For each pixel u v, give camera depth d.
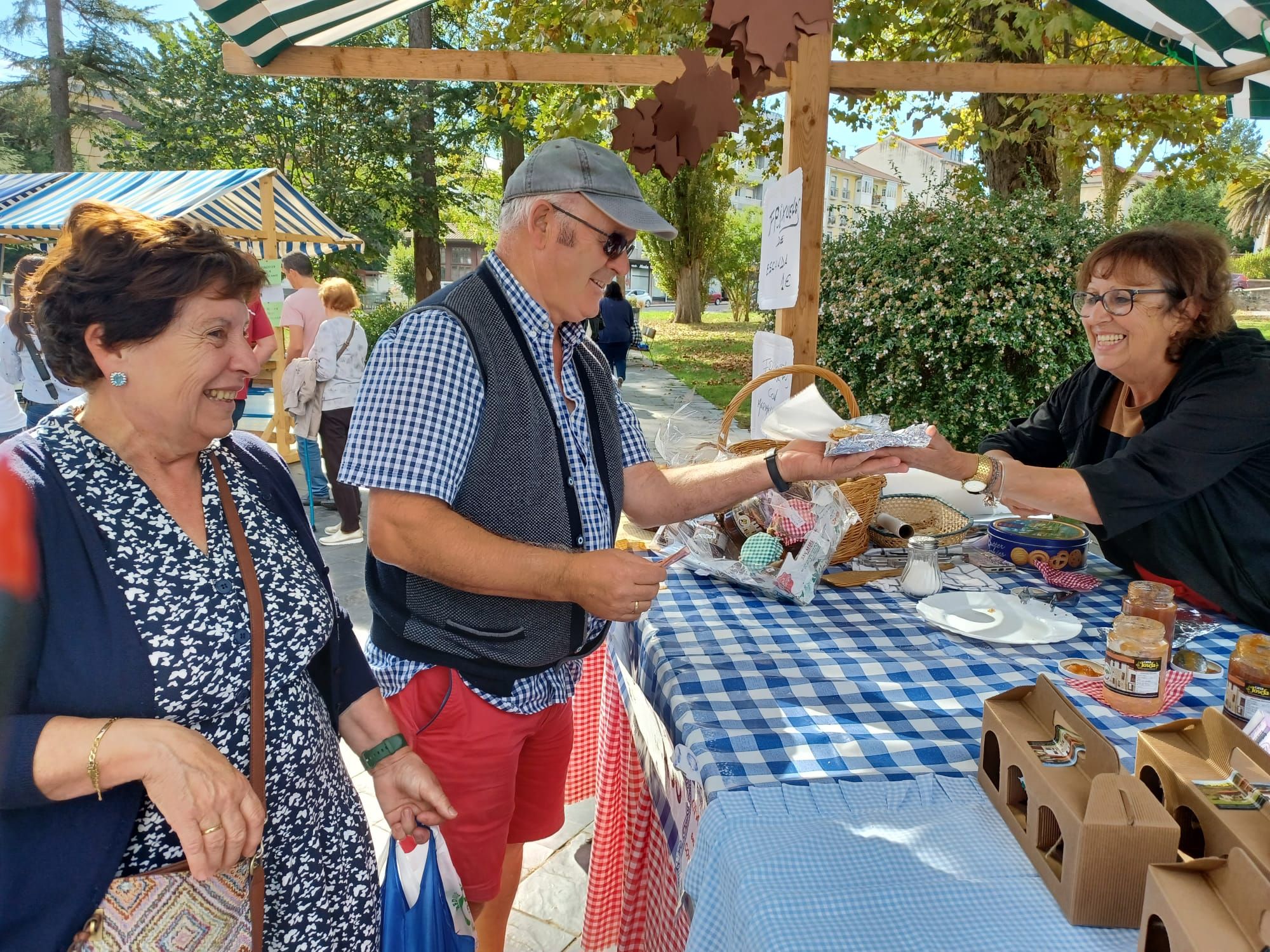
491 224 22.64
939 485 2.69
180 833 0.97
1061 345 5.38
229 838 1.00
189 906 1.03
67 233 1.03
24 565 0.95
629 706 1.95
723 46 1.00
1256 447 1.77
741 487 1.89
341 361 5.26
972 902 0.97
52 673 0.99
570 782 2.49
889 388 5.67
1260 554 1.82
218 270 1.04
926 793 1.19
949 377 5.53
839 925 0.93
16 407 4.48
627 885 1.85
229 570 1.13
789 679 1.56
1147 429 1.93
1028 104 5.75
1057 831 1.03
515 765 1.65
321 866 1.24
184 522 1.12
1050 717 1.13
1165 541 1.94
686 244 28.03
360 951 1.30
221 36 15.96
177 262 1.01
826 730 1.37
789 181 2.81
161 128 16.23
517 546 1.41
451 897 1.41
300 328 6.23
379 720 1.41
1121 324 1.91
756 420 3.31
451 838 1.62
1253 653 1.35
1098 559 2.42
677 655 1.66
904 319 5.52
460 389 1.41
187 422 1.07
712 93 1.02
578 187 1.44
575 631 1.62
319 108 15.90
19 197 8.58
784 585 1.93
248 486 1.23
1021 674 1.60
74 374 1.04
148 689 1.04
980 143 5.92
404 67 2.82
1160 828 0.90
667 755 1.55
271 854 1.19
